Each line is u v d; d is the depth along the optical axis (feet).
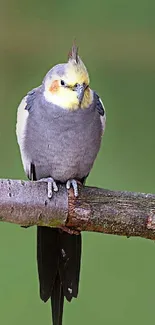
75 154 12.23
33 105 12.25
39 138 12.22
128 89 19.62
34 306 13.38
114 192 12.03
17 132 12.32
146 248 13.76
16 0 23.72
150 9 23.32
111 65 22.22
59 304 12.22
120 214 12.00
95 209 12.01
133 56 22.56
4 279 13.52
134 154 15.17
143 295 13.48
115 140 15.83
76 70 12.16
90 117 12.19
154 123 17.04
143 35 23.18
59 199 12.01
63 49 22.71
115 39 23.22
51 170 12.27
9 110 16.98
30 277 13.55
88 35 23.47
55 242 12.23
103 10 23.79
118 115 17.42
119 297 13.44
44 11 23.79
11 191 11.99
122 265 13.65
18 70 21.08
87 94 12.18
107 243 13.78
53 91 12.19
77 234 12.12
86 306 13.39
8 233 13.78
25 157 12.32
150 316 13.37
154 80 20.85
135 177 14.57
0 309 13.35
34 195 12.00
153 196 12.03
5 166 14.65
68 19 23.77
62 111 12.17
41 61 22.12
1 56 22.38
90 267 13.65
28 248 13.73
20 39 23.16
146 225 12.00
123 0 23.59
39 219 12.01
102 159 14.76
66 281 12.23
